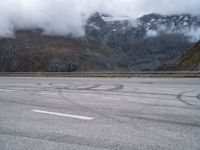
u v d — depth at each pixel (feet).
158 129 23.38
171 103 37.76
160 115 29.19
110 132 22.48
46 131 22.98
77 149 18.47
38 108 33.96
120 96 46.09
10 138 21.13
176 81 84.12
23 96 47.06
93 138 20.86
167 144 19.40
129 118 27.66
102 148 18.63
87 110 32.22
